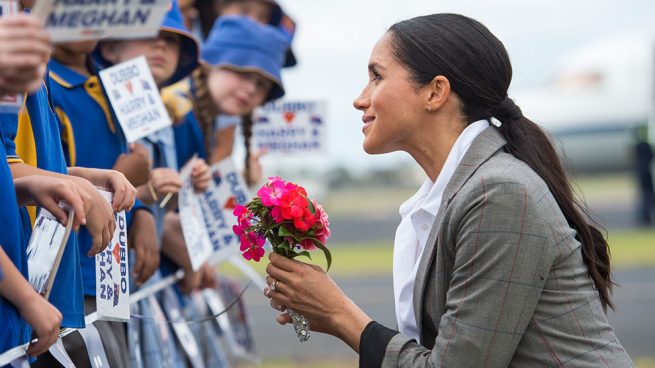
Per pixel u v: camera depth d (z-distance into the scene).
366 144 3.28
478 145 3.15
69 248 3.11
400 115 3.19
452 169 3.17
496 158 3.13
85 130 4.05
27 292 2.67
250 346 6.14
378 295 12.30
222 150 5.80
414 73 3.17
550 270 3.01
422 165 3.28
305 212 3.18
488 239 2.98
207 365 5.39
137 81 4.14
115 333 4.09
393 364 3.07
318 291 3.17
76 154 4.03
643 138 22.52
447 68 3.16
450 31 3.19
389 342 3.09
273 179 3.23
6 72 2.33
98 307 3.26
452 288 3.04
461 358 2.97
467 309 2.98
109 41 4.52
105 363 3.76
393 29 3.26
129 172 4.12
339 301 3.17
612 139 41.09
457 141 3.18
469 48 3.18
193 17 6.29
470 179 3.09
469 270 3.00
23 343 2.84
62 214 2.75
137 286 4.46
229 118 5.82
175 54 4.65
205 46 5.43
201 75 5.39
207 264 5.21
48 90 3.31
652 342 8.92
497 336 2.96
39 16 2.42
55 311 2.72
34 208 3.17
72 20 2.49
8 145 2.91
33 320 2.67
